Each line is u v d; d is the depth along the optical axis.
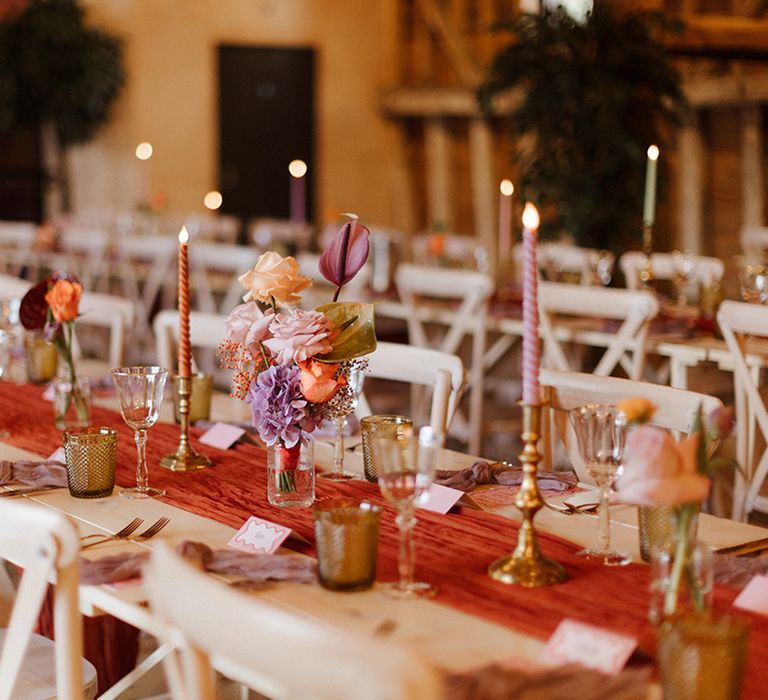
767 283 3.72
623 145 5.53
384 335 5.25
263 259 2.00
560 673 1.24
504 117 9.26
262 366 2.02
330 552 1.59
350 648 1.03
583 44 5.60
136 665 2.51
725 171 7.62
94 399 3.00
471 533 1.87
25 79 9.33
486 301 4.45
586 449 1.73
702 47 5.73
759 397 3.27
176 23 10.06
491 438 5.03
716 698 1.21
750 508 3.26
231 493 2.12
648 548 1.72
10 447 2.48
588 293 3.98
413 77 10.19
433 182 10.03
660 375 4.40
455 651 1.40
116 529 1.91
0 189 9.94
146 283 7.05
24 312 2.60
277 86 10.42
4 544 1.51
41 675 1.91
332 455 2.44
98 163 10.02
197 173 10.28
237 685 2.72
